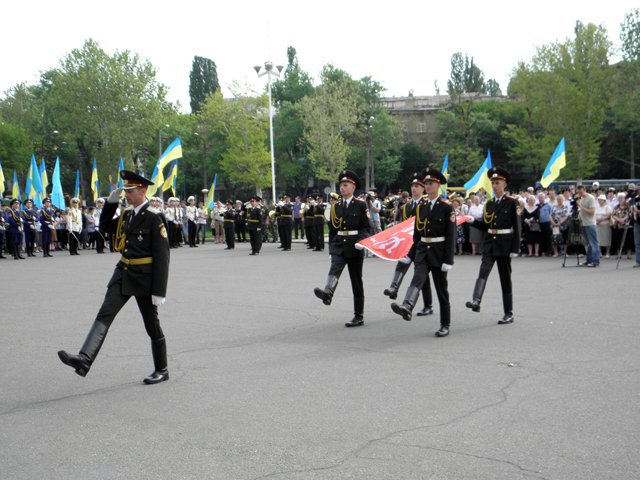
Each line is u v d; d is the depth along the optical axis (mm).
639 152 66562
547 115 59094
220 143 71688
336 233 9664
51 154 71000
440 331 8672
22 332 9523
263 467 4375
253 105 66188
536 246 20656
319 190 85125
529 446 4617
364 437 4887
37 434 5145
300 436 4945
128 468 4426
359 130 73438
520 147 64750
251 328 9523
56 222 30328
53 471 4402
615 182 52875
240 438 4938
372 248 9680
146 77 57188
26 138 65250
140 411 5676
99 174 58531
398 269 10633
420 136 86375
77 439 5012
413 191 11805
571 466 4258
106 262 22609
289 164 75750
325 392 6109
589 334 8484
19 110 74125
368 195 22766
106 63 55250
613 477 4082
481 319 9867
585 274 15125
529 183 75500
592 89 57281
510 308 9500
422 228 8805
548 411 5383
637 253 16562
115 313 6445
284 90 80250
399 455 4516
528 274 15383
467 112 72312
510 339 8328
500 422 5141
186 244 34500
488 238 9609
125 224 6613
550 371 6680
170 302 12273
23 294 13875
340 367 7070
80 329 9719
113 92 55000
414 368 6945
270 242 34281
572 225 17250
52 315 11039
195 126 74625
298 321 10039
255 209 25078
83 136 60000
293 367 7117
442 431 4969
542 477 4098
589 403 5574
